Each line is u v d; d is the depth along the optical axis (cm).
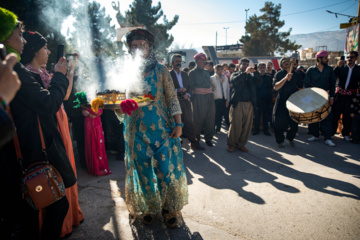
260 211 265
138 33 218
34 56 187
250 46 3472
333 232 228
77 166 413
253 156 465
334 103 573
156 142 224
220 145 548
